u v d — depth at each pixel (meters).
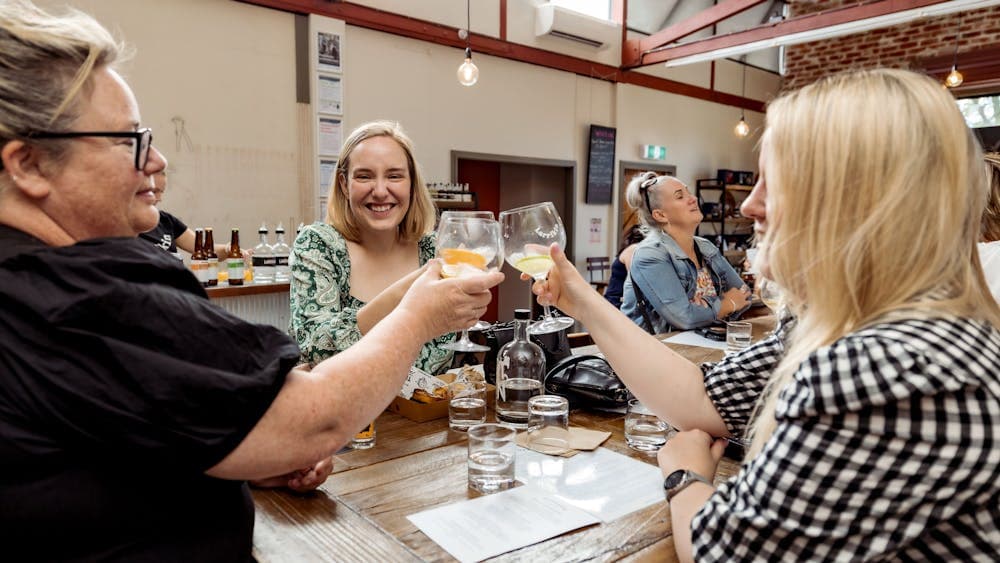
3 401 0.56
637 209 2.92
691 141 7.96
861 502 0.59
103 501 0.59
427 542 0.79
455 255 1.03
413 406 1.29
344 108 5.03
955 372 0.57
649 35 7.24
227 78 4.48
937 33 6.30
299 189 4.87
